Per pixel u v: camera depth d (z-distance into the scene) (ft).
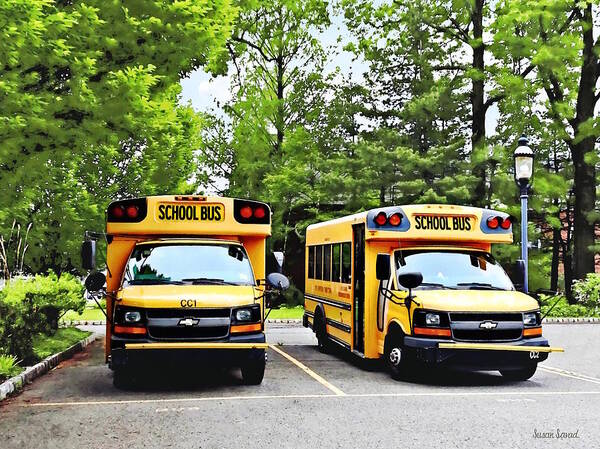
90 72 38.14
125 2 41.70
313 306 55.01
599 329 76.54
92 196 74.08
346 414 27.96
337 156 102.27
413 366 36.65
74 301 55.11
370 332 40.65
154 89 44.96
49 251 72.84
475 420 26.86
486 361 34.19
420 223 39.86
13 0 31.68
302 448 22.52
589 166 101.91
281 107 103.45
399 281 35.81
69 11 39.04
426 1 103.40
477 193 97.96
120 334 32.50
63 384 36.27
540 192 96.37
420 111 98.07
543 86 101.24
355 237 44.06
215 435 24.30
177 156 89.61
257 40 104.73
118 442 23.36
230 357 32.45
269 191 103.24
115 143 41.29
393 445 22.91
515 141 102.68
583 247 101.55
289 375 39.63
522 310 35.12
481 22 104.22
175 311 32.50
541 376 40.34
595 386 36.09
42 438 23.99
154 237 37.70
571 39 93.20
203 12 43.45
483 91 104.32
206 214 37.11
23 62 36.24
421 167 95.25
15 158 38.70
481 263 39.60
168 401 30.91
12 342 41.16
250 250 38.86
